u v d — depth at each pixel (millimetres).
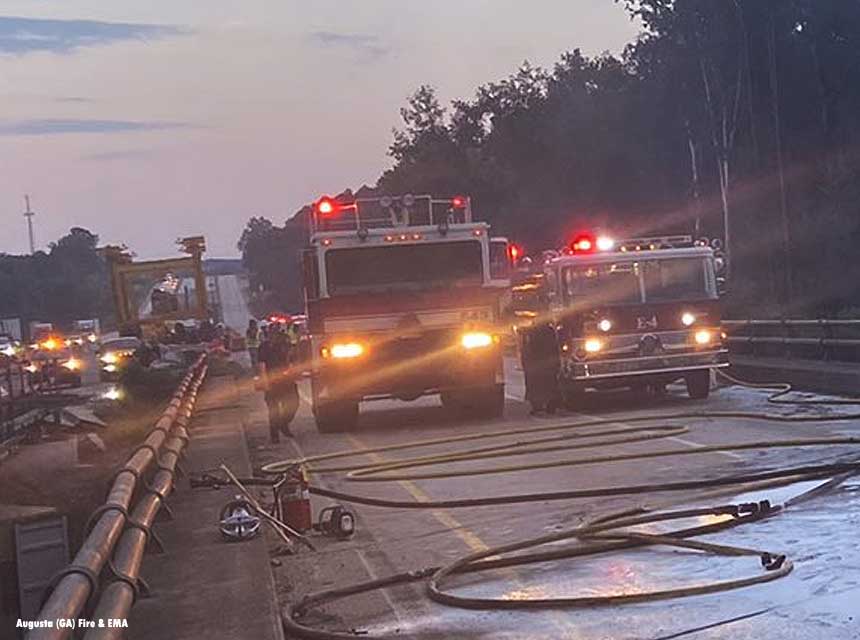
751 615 7754
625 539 10039
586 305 21422
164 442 13789
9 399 25750
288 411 21391
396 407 27219
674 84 54344
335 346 21312
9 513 15641
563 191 64500
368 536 11617
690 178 57875
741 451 15133
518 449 16984
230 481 13891
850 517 10469
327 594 9141
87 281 134500
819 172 49875
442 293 21438
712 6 49812
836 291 44250
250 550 10055
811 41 48781
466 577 9469
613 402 23562
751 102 49312
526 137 68250
